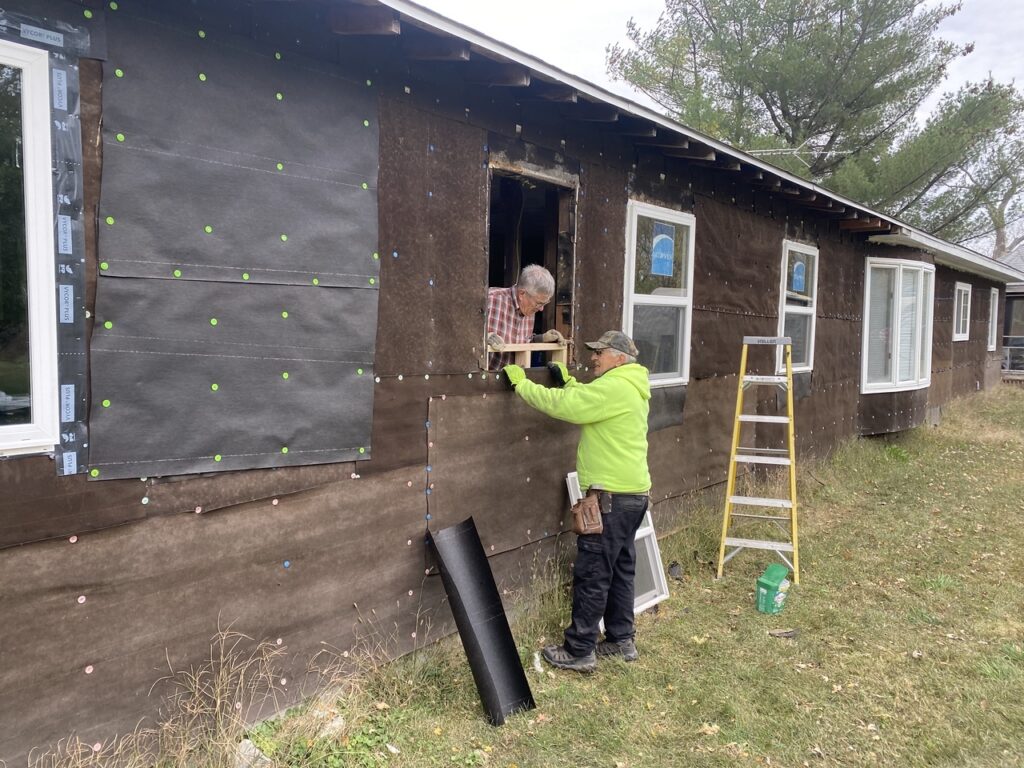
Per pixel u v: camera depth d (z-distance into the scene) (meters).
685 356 5.96
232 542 2.87
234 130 2.73
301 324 3.01
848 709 3.72
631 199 5.12
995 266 14.02
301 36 2.92
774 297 7.39
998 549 6.28
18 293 2.28
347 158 3.13
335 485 3.24
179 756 2.65
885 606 5.05
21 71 2.21
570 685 3.83
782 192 6.96
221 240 2.72
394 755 3.07
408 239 3.46
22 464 2.28
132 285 2.49
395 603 3.59
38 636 2.35
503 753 3.21
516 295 4.14
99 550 2.48
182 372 2.65
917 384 10.75
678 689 3.86
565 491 4.75
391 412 3.47
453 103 3.66
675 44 17.52
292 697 3.13
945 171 16.89
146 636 2.63
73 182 2.34
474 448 3.97
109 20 2.38
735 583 5.42
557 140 4.39
